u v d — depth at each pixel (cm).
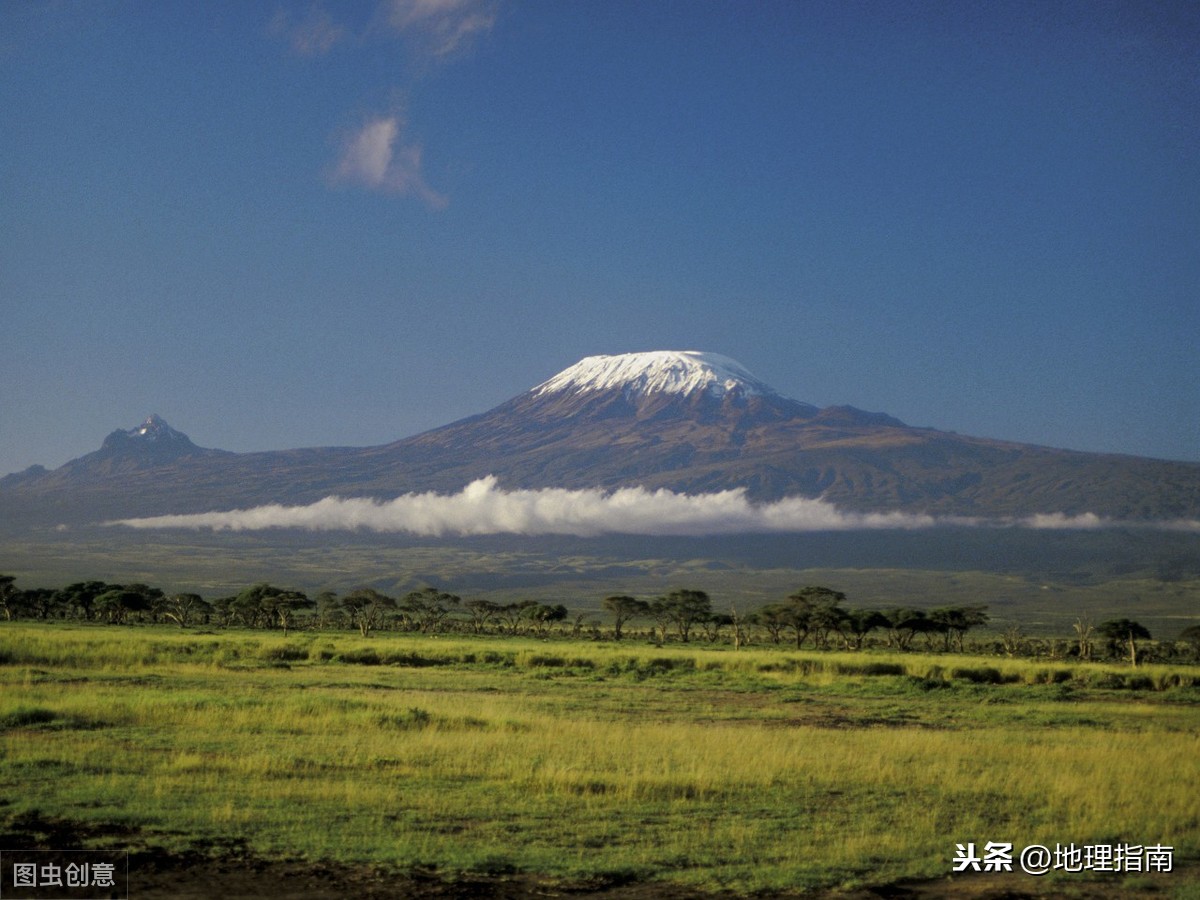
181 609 14662
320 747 2389
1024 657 10862
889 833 1762
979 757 2528
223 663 5341
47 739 2419
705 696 4409
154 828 1641
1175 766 2411
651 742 2617
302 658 6272
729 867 1554
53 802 1772
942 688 4997
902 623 12481
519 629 15450
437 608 15500
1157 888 1525
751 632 16188
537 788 2020
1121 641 11706
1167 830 1825
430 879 1457
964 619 12544
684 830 1752
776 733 2912
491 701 3816
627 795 1978
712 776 2139
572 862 1544
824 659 6562
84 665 4903
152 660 5234
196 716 2803
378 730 2712
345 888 1410
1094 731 3303
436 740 2516
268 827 1667
